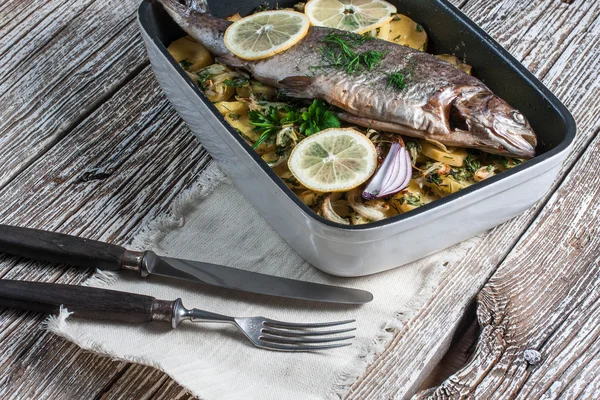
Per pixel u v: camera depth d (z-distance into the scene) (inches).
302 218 25.0
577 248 27.7
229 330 26.3
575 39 32.0
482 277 27.3
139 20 28.4
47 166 30.1
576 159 29.3
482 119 26.5
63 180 29.8
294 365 25.8
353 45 27.8
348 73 27.3
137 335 26.2
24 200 29.4
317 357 25.8
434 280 26.9
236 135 26.0
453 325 26.5
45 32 33.3
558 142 26.6
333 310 26.6
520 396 25.5
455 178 27.1
